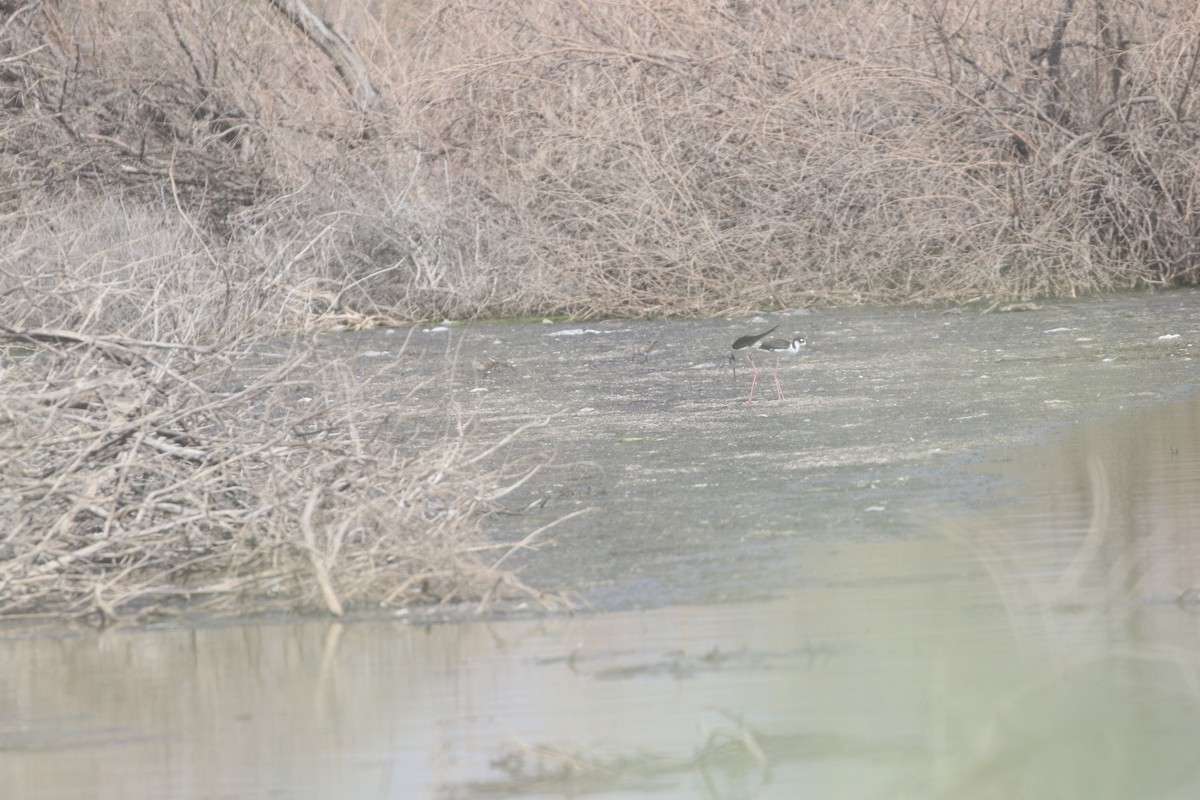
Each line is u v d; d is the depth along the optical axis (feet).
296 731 49.34
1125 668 48.80
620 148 190.49
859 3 202.39
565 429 107.04
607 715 49.01
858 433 99.81
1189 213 185.98
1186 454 86.84
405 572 66.33
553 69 201.87
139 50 218.18
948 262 183.93
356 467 71.97
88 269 136.77
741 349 116.16
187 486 69.62
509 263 190.70
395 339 168.76
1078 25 199.52
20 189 190.39
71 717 51.72
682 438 101.40
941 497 78.95
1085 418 101.30
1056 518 72.79
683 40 203.41
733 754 44.52
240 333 82.33
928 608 58.49
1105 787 39.63
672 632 57.77
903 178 183.32
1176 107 192.34
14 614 66.08
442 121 206.49
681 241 184.03
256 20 223.51
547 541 73.15
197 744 48.32
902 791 41.16
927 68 197.16
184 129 212.64
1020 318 162.20
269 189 203.10
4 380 72.90
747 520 76.18
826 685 49.98
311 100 219.82
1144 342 138.62
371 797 43.57
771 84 195.42
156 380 73.87
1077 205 184.65
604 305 184.85
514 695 51.72
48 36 209.97
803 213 186.50
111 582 65.51
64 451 72.64
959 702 45.29
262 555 70.13
